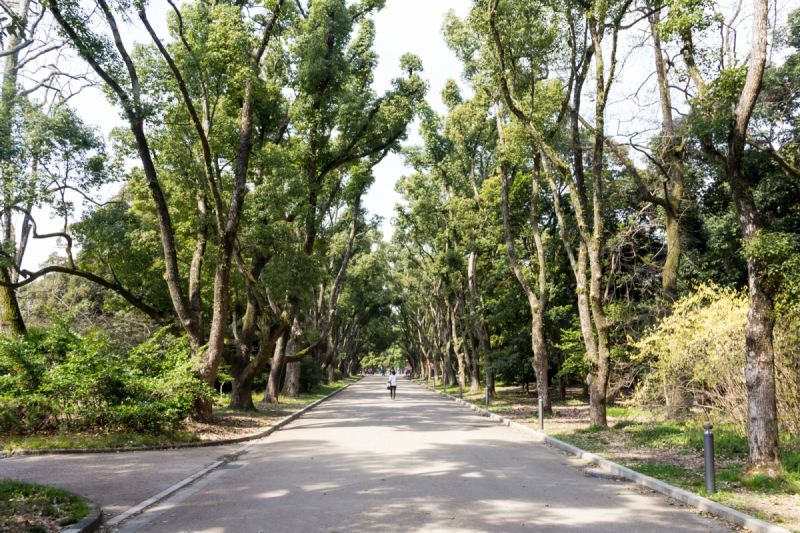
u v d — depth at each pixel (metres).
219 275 16.23
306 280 19.55
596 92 16.48
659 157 19.61
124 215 18.38
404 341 95.00
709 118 9.77
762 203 22.06
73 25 13.47
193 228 20.47
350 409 25.98
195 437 13.20
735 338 12.36
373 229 32.53
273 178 18.84
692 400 14.53
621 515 6.63
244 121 16.98
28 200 14.70
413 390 50.31
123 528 5.99
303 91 20.84
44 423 12.80
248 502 7.20
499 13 16.09
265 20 17.97
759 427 8.48
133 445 12.14
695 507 7.16
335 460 10.76
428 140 32.66
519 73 18.06
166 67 16.05
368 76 24.11
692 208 23.97
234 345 22.88
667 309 20.02
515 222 29.45
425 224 36.47
